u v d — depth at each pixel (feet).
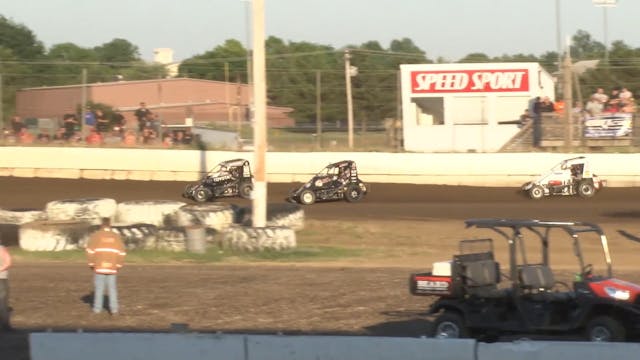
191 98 560.61
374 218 283.79
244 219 255.50
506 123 390.63
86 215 255.91
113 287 149.28
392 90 586.86
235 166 325.62
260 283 180.34
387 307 153.38
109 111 419.95
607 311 109.29
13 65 652.48
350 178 318.45
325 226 266.98
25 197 331.36
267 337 92.17
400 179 353.72
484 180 345.92
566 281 157.48
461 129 384.27
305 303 158.10
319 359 91.25
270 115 577.02
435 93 390.63
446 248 236.84
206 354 92.89
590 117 355.36
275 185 352.49
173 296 166.40
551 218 274.77
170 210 262.47
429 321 140.97
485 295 116.16
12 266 208.23
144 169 365.61
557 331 111.65
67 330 138.10
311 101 598.34
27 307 157.17
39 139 383.65
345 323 140.46
